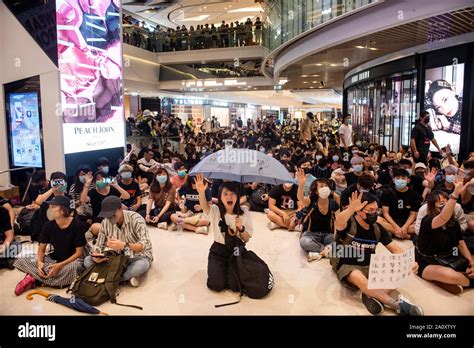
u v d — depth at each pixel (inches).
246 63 714.2
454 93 289.6
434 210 126.6
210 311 113.0
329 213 155.1
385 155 276.4
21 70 242.2
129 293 125.1
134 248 130.9
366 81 443.8
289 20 368.5
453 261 125.3
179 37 717.9
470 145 280.8
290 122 754.8
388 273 106.7
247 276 120.6
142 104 820.0
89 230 166.4
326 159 244.5
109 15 284.4
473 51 271.4
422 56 318.0
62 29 234.4
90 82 263.9
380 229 119.6
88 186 175.2
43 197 174.1
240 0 679.1
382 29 241.9
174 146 446.0
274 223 193.8
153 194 199.5
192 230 190.9
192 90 802.8
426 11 214.1
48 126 239.6
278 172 136.1
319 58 384.8
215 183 214.4
